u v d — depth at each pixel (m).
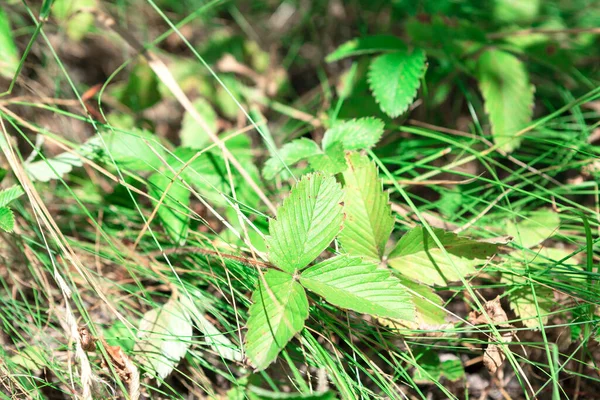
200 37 0.73
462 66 0.65
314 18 0.75
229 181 0.60
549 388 0.57
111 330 0.57
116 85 0.70
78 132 0.67
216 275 0.58
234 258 0.56
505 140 0.63
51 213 0.62
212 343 0.56
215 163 0.60
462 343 0.57
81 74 0.70
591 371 0.57
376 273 0.53
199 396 0.57
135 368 0.54
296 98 0.73
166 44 0.73
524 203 0.63
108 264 0.60
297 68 0.74
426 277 0.56
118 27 0.63
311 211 0.54
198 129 0.66
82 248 0.59
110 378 0.56
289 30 0.75
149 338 0.56
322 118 0.68
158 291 0.60
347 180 0.56
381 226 0.56
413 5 0.71
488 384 0.58
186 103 0.60
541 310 0.56
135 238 0.61
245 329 0.57
